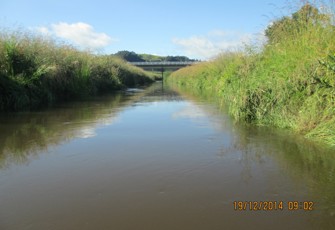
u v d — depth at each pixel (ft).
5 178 12.27
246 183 11.57
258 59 31.09
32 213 9.50
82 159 14.51
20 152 15.76
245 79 28.14
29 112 29.43
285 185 11.34
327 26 22.16
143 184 11.55
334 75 18.70
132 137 18.71
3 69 32.83
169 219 9.11
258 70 27.50
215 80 56.65
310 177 12.01
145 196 10.57
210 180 11.89
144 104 36.88
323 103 18.47
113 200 10.30
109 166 13.51
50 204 10.05
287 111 20.76
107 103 38.17
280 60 24.77
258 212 9.47
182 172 12.72
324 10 22.74
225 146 16.44
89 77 52.70
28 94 33.47
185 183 11.60
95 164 13.79
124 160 14.30
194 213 9.43
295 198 10.33
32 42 40.68
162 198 10.42
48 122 23.90
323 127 16.99
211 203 10.05
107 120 24.79
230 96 29.50
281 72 23.24
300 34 25.17
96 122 23.88
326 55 19.67
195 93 56.18
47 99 36.65
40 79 36.37
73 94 45.47
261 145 16.44
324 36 21.89
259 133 19.16
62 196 10.62
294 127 19.54
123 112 29.50
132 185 11.46
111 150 15.94
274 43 29.07
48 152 15.70
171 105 35.35
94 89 54.08
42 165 13.74
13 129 21.22
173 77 140.26
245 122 22.88
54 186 11.45
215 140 17.72
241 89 25.40
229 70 43.27
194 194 10.68
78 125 22.65
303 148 15.66
